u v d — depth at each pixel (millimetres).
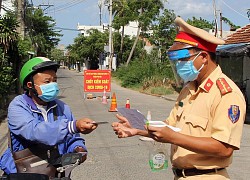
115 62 48188
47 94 3025
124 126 2783
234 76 18906
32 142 2996
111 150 8430
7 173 3084
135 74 32062
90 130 2863
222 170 2793
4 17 16125
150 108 16781
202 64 2756
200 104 2758
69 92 25172
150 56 35344
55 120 3166
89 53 61062
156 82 27844
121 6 46719
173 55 2807
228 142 2586
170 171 6824
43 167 3020
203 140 2590
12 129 3021
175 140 2553
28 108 3068
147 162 7434
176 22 2816
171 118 3068
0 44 15820
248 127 12117
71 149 3260
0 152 8312
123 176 6551
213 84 2750
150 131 2555
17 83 20844
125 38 52531
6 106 15484
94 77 21219
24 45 19859
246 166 7309
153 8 43156
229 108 2637
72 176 6535
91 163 7355
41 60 3057
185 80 2854
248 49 15344
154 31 35969
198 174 2787
